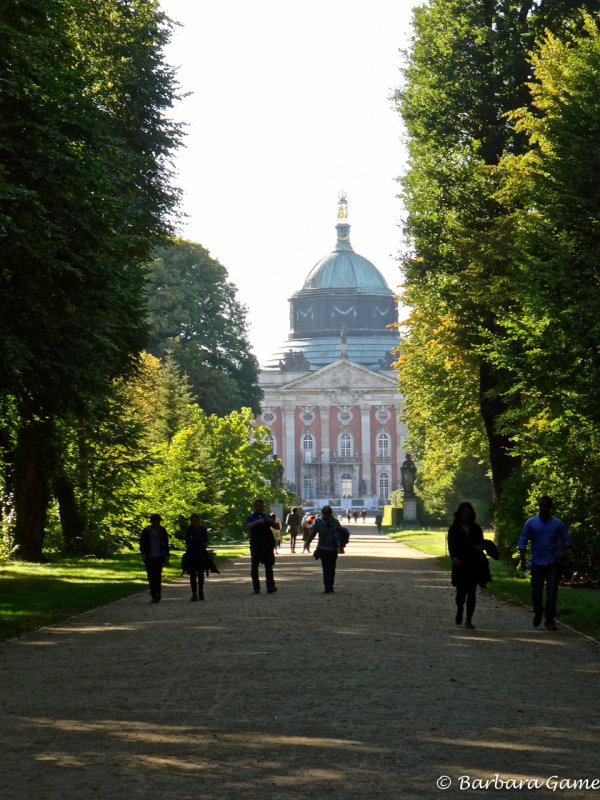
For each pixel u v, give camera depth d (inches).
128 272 1130.0
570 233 1083.3
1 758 373.7
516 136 1499.8
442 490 3791.8
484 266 1390.3
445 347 1697.8
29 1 979.9
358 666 570.3
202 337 3986.2
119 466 1898.4
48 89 976.3
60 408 1058.1
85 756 375.9
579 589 1080.8
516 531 1387.8
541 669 563.8
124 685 521.7
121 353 1449.3
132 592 1112.8
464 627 761.0
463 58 1540.4
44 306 956.6
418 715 441.7
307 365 7864.2
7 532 1663.4
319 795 326.0
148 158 1496.1
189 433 2450.8
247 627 761.0
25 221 897.5
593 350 1035.9
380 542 2957.7
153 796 326.3
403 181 1601.9
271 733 409.1
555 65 1174.3
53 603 938.1
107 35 1401.3
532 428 1240.8
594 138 1066.7
